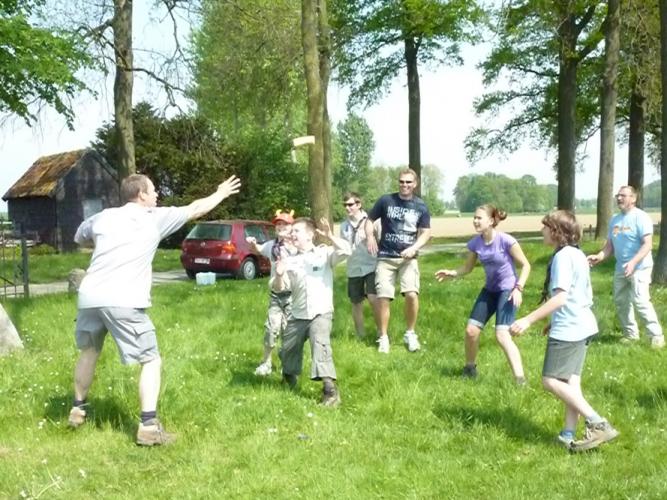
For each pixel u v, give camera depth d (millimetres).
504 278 6836
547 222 5215
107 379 6738
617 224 8594
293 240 6520
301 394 6582
